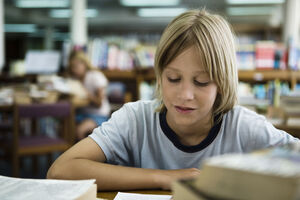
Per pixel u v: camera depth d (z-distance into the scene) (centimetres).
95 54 400
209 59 80
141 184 82
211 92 83
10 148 272
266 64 322
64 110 284
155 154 104
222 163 37
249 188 34
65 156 91
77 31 535
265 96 290
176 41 82
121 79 425
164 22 1209
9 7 1005
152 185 82
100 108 380
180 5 977
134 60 390
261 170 33
